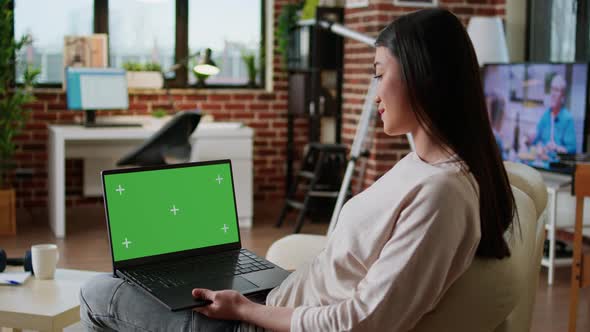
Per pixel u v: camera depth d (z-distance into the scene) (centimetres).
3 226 530
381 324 154
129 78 619
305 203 544
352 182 575
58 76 629
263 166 676
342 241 167
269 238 534
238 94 662
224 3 663
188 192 217
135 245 204
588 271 305
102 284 197
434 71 156
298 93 625
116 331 192
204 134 559
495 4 550
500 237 163
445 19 159
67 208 626
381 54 164
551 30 527
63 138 525
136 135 544
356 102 562
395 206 158
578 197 304
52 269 270
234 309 171
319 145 554
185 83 659
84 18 631
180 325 177
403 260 153
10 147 544
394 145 535
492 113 498
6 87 573
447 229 152
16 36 618
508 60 515
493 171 164
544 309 371
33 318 231
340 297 167
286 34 641
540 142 454
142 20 645
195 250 215
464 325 163
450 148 160
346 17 575
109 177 204
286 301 177
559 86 438
